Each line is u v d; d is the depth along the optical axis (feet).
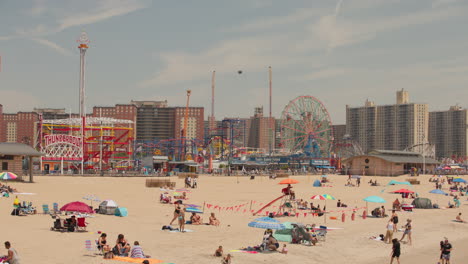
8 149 295.07
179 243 120.67
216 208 203.62
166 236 129.90
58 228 127.75
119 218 158.30
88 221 147.54
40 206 179.93
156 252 108.68
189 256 106.01
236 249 116.78
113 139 584.81
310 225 151.23
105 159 562.25
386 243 136.87
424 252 129.39
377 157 520.01
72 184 311.47
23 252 99.91
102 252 100.83
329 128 620.90
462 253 130.93
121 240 104.42
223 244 122.11
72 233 125.08
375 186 373.20
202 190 303.89
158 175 447.83
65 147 475.72
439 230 166.30
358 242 135.54
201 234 135.95
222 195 269.64
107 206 164.86
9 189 220.02
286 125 590.55
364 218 185.16
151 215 171.01
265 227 120.26
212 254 108.88
